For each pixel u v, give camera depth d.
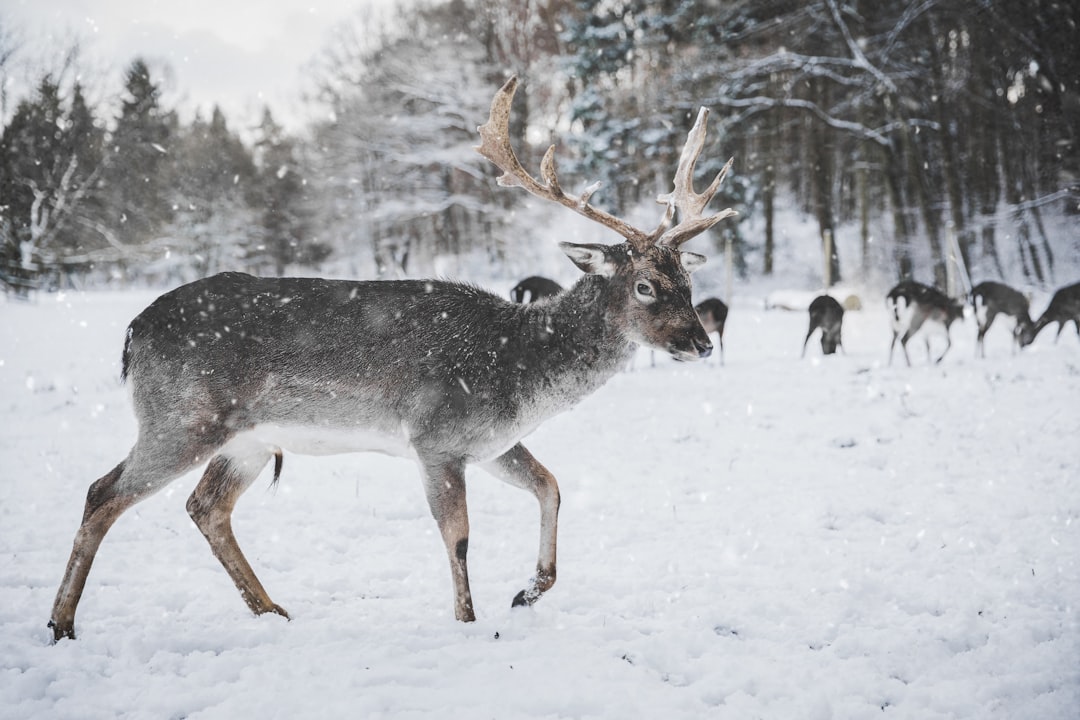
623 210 36.75
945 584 4.50
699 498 6.36
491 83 42.31
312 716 3.20
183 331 4.14
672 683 3.57
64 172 31.50
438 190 41.81
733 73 29.16
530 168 39.84
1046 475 6.46
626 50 38.06
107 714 3.24
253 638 3.94
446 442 4.22
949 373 11.58
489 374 4.27
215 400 4.13
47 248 32.44
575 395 4.46
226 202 41.47
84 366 14.64
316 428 4.32
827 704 3.29
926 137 32.53
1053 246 29.05
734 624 4.12
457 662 3.67
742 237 34.38
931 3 25.86
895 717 3.23
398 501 6.40
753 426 8.98
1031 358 12.56
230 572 4.33
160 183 38.84
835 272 30.42
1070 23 26.73
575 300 4.49
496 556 5.20
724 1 34.34
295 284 4.41
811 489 6.48
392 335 4.30
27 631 3.96
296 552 5.28
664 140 35.53
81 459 7.77
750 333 18.94
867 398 10.12
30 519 5.86
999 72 30.89
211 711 3.24
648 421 9.45
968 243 27.50
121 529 5.66
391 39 41.62
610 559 5.08
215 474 4.44
